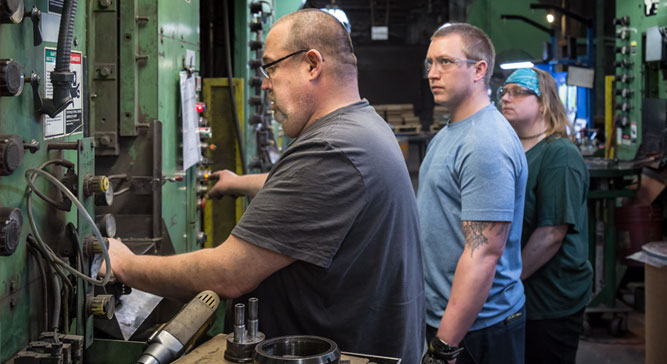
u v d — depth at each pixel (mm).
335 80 1543
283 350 1209
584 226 2717
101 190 1423
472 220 1962
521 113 2680
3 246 1162
